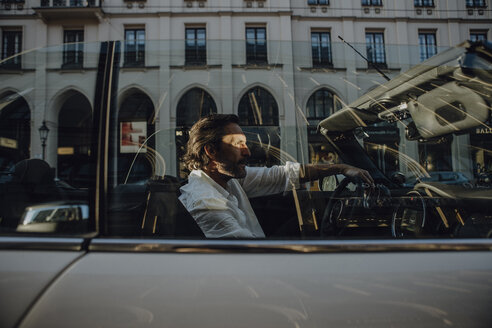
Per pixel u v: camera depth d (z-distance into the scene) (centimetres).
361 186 115
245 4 1274
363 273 61
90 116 83
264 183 119
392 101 112
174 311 57
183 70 103
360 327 57
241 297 58
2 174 75
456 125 106
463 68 94
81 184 75
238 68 107
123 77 93
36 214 70
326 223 111
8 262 62
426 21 1319
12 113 82
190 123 113
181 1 1273
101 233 70
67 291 58
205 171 105
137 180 94
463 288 61
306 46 109
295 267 62
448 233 93
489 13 1324
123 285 59
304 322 57
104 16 1259
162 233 90
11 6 1234
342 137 124
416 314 59
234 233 88
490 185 99
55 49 89
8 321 56
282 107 115
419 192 105
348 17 1300
